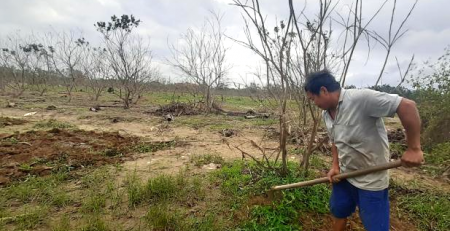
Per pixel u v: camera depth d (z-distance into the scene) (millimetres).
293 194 3545
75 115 9922
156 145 6203
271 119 10109
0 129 7125
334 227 3016
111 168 4750
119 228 3092
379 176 2508
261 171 4219
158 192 3727
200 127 8625
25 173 4379
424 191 4328
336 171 2830
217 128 8430
